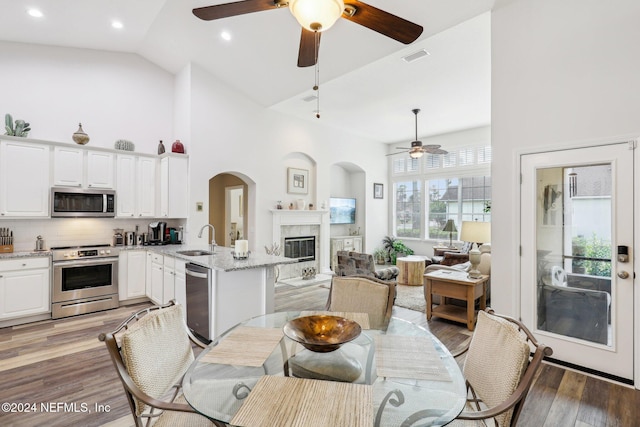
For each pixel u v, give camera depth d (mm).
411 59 4238
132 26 4234
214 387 1297
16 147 3846
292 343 1688
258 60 4742
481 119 6754
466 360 1684
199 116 5129
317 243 7305
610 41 2650
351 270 4723
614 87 2633
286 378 1316
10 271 3662
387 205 9031
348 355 1567
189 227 5016
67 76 4574
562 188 2924
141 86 5203
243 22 4004
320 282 6352
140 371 1420
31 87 4309
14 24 3822
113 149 4574
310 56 2645
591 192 2775
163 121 5430
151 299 4516
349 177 8852
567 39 2855
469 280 3842
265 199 6137
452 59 4234
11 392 2406
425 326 3957
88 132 4719
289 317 2137
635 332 2555
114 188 4617
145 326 1554
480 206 7383
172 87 5531
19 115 4211
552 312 3006
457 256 5688
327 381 1303
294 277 6785
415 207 8602
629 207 2584
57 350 3115
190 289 3416
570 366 2875
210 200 7770
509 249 3213
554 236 2979
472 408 1662
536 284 3074
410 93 5387
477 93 5352
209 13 2164
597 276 2762
